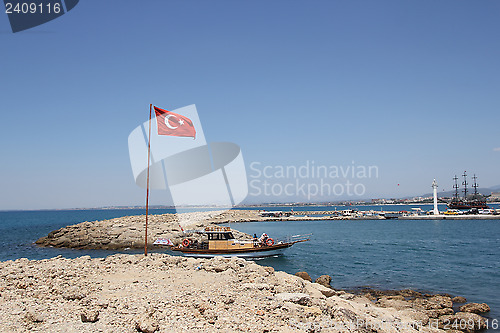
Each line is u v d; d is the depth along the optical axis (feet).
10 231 280.51
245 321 39.01
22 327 35.68
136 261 72.49
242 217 409.90
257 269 64.64
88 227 190.29
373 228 276.41
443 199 599.98
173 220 204.54
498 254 134.31
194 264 71.51
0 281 51.55
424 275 98.12
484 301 72.74
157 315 39.34
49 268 60.39
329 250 149.28
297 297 47.50
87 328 36.01
